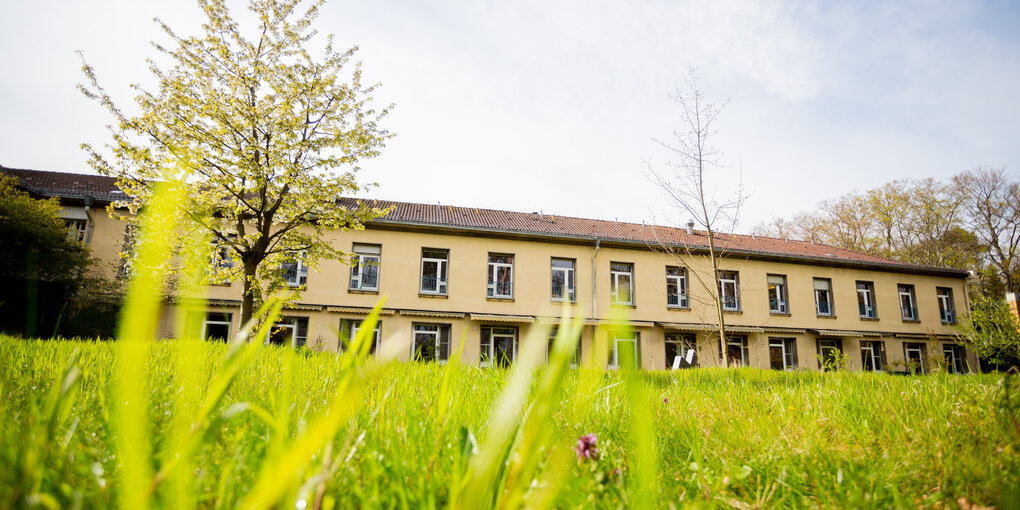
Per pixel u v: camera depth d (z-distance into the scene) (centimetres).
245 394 168
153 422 111
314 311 1817
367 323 65
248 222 1257
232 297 1716
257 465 94
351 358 66
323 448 104
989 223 3359
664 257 2206
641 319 2116
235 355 66
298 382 185
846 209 3669
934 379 303
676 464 151
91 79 1048
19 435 92
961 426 171
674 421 204
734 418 216
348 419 117
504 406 50
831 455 153
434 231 2020
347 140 1253
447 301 1975
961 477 124
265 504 46
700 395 317
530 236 2081
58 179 2064
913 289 2548
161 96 1162
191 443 65
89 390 165
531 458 51
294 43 1277
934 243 3459
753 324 2222
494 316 1944
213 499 85
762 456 154
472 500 50
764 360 2191
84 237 1738
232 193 1165
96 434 117
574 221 2606
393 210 2230
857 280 2450
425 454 114
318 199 1277
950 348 2483
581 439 110
